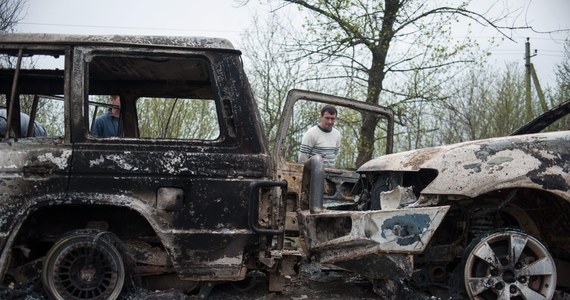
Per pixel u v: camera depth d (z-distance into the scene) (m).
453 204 3.83
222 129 3.53
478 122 15.99
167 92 4.61
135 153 3.40
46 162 3.33
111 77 4.36
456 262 4.02
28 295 3.32
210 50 3.59
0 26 8.20
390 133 5.71
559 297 4.04
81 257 3.37
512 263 3.58
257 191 3.47
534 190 3.81
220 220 3.42
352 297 4.05
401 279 3.73
